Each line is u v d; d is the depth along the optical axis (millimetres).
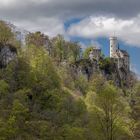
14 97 167000
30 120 154625
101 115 113312
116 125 112812
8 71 192000
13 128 131875
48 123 148125
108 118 111812
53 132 137000
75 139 118750
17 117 143625
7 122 133500
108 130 111875
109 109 113000
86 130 119000
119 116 116812
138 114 138625
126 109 131375
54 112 164125
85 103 168125
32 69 199000
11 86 183875
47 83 194125
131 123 129750
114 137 112125
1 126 130000
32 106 173125
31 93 182750
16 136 131750
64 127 135625
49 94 183000
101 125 111812
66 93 192750
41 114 164750
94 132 112625
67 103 172125
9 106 157250
